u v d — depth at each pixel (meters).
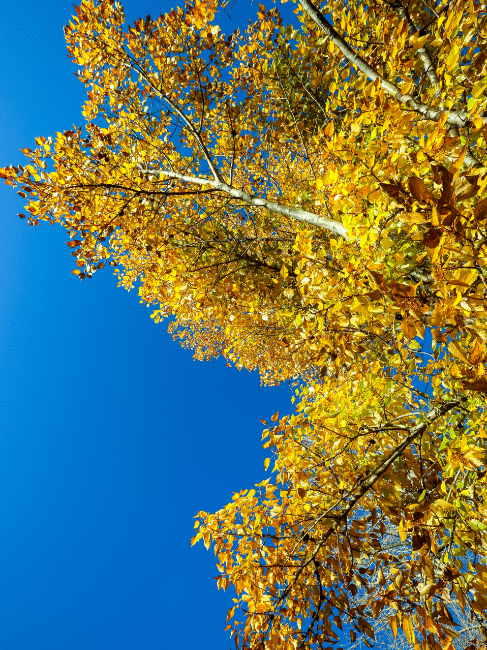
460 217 1.28
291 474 2.95
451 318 1.38
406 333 1.77
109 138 4.58
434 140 1.76
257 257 5.74
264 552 2.80
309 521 2.98
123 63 4.89
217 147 5.95
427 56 2.89
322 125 5.49
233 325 4.91
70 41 4.77
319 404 3.10
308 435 3.11
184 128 5.04
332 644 2.51
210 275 4.82
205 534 2.91
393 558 2.49
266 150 6.23
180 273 4.69
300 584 2.76
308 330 3.03
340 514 2.79
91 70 4.96
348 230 2.37
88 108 5.19
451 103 2.07
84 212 4.75
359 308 2.24
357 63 2.75
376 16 3.38
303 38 4.86
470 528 2.05
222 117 5.68
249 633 2.66
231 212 5.72
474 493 2.17
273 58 5.04
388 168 2.12
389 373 3.03
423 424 2.79
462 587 1.96
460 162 1.25
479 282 1.42
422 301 1.78
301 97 5.39
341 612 2.55
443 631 2.03
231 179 4.83
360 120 2.29
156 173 4.98
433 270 1.39
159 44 4.78
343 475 3.11
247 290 5.19
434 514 2.17
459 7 1.95
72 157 4.57
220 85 5.23
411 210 1.49
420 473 2.74
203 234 5.05
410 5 3.19
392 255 2.08
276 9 4.78
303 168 6.07
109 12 4.56
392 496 2.62
